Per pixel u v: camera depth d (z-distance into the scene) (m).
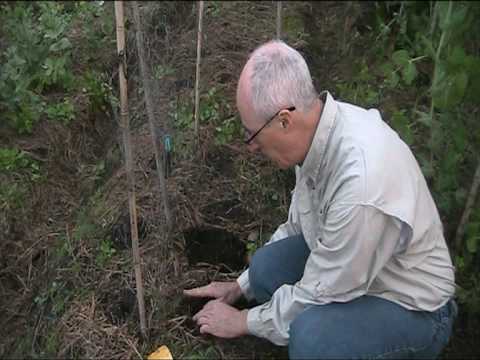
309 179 2.12
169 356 2.33
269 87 1.92
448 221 2.93
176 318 2.56
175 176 3.05
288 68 1.94
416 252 2.08
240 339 2.54
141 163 3.10
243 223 2.95
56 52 3.61
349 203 1.94
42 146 3.31
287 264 2.49
